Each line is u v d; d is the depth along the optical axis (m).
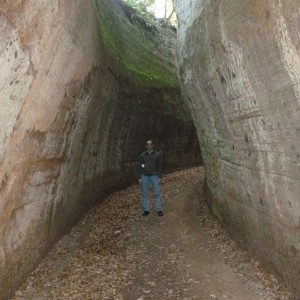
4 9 4.21
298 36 4.56
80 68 8.13
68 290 6.32
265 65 5.58
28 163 6.36
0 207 5.45
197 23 9.28
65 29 6.25
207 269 7.24
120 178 15.34
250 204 7.49
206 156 11.40
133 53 17.97
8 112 4.98
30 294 6.14
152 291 6.37
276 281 6.30
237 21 6.05
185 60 10.54
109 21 15.87
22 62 4.89
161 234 9.53
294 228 5.71
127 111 14.82
